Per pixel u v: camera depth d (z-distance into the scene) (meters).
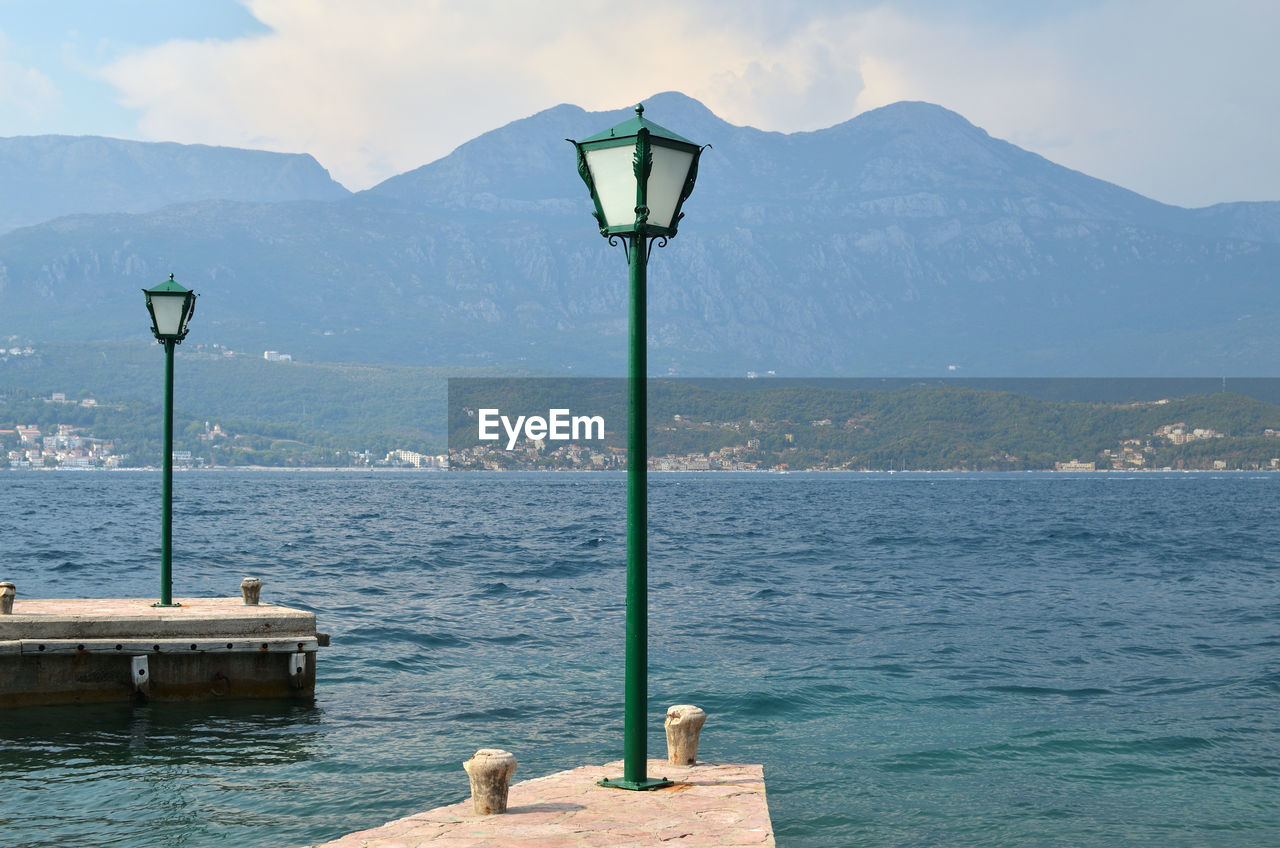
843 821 10.29
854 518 86.44
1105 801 10.95
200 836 9.42
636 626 8.65
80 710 14.01
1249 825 10.21
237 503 102.94
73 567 35.62
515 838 7.21
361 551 45.44
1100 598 30.52
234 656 14.86
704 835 7.29
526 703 15.34
